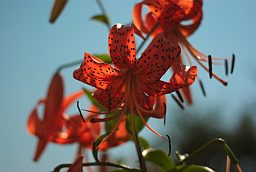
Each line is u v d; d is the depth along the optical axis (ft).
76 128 2.52
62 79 2.47
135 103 1.93
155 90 1.92
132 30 1.86
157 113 1.93
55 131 2.51
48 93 2.47
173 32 2.25
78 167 1.93
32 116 2.51
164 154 2.19
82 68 1.89
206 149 1.94
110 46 1.90
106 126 2.27
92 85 1.93
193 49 2.23
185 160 1.97
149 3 2.12
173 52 1.83
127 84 1.94
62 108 2.49
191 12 2.22
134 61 1.89
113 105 1.97
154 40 1.85
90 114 2.50
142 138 2.35
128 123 2.19
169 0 2.15
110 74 1.92
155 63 1.87
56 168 1.95
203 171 1.98
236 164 1.90
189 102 2.25
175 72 1.85
